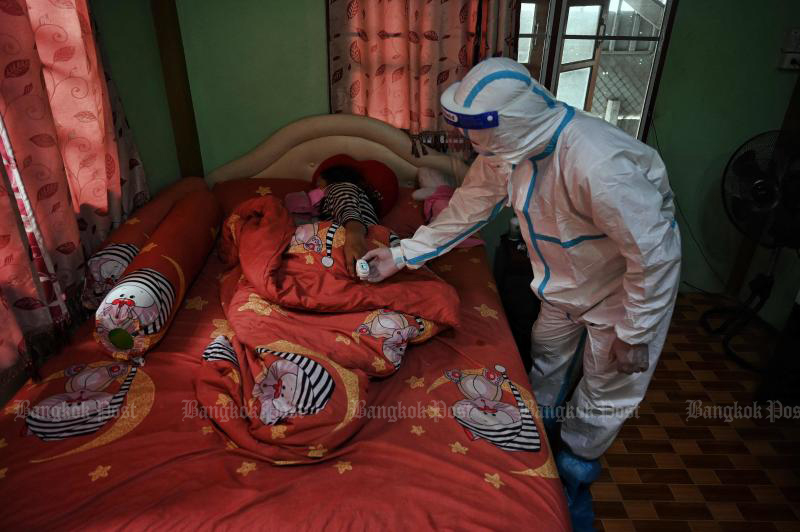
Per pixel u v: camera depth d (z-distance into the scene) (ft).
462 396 4.31
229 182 7.58
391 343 4.60
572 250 4.31
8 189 4.09
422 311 4.93
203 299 5.58
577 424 5.09
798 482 5.68
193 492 3.38
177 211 6.10
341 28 7.10
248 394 3.97
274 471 3.59
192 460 3.64
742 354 7.79
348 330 4.74
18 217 4.34
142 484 3.44
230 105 7.56
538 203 4.25
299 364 4.03
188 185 7.23
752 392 7.03
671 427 6.42
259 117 7.67
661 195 3.94
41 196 4.60
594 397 4.93
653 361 4.57
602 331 4.63
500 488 3.47
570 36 7.39
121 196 5.96
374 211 6.45
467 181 4.98
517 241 7.09
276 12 7.04
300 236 5.45
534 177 4.17
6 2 4.03
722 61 7.57
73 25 4.80
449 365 4.69
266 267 5.09
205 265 6.26
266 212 5.74
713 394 6.99
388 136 7.59
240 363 4.26
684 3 7.29
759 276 7.53
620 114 7.97
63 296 4.76
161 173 7.20
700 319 8.48
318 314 5.00
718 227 8.63
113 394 4.21
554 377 5.71
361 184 6.86
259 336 4.51
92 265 5.22
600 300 4.57
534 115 3.73
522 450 3.82
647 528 5.14
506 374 4.59
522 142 3.83
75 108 5.07
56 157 4.65
